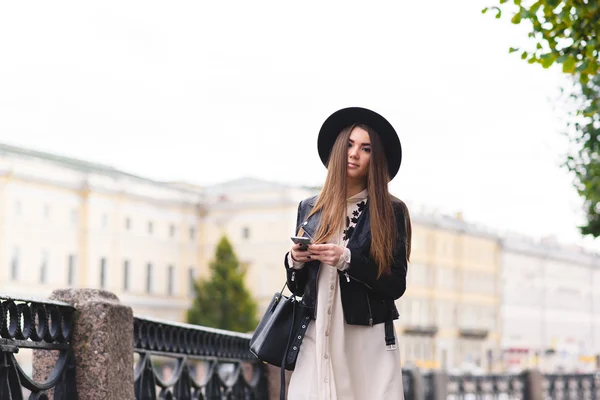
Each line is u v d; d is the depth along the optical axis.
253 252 84.25
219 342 8.02
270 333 4.24
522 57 6.83
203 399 7.51
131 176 82.62
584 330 116.75
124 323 5.36
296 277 4.21
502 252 102.75
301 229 4.28
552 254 111.25
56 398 5.02
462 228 96.12
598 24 6.54
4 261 65.69
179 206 83.81
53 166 70.69
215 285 68.12
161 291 81.50
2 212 65.69
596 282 120.50
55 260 70.44
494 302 100.50
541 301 108.19
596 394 21.16
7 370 4.39
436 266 91.88
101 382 5.09
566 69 6.77
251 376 9.16
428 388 15.53
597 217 11.62
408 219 4.29
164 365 63.56
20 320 4.52
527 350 101.38
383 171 4.22
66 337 5.07
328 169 4.27
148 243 80.19
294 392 4.16
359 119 4.29
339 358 4.10
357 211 4.23
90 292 5.22
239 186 86.94
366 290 4.13
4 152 66.50
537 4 6.64
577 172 10.88
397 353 4.19
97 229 74.19
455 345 93.38
